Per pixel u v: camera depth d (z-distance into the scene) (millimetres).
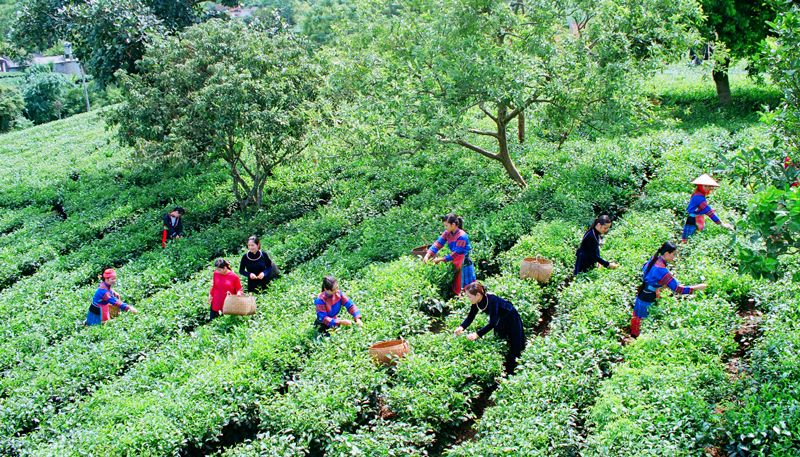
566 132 18141
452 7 15250
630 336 10391
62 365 11562
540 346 9617
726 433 7051
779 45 9008
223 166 26547
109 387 10633
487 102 15930
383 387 9422
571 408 8062
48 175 29828
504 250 14875
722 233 12938
